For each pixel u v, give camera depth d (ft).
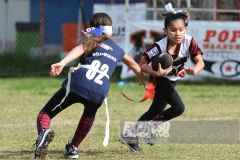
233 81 164.45
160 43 69.51
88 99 62.13
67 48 201.26
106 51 63.98
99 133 86.12
